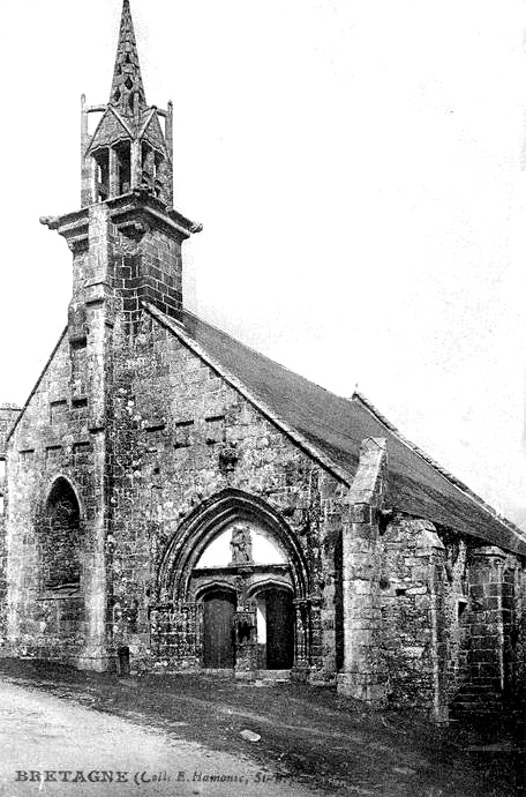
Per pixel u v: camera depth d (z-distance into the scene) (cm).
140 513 3297
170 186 3706
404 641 2808
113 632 3189
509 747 2452
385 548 2877
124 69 3675
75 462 3400
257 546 3120
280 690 2781
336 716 2505
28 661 3262
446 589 3178
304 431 3247
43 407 3559
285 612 3072
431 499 3853
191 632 3194
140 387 3391
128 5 3734
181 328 3494
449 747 2409
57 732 2012
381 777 1992
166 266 3612
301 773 1927
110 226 3491
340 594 2870
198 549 3222
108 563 3225
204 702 2523
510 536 4431
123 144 3603
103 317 3388
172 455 3278
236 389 3178
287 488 3022
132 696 2522
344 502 2817
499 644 3347
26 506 3559
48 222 3600
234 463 3147
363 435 4344
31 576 3500
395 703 2777
